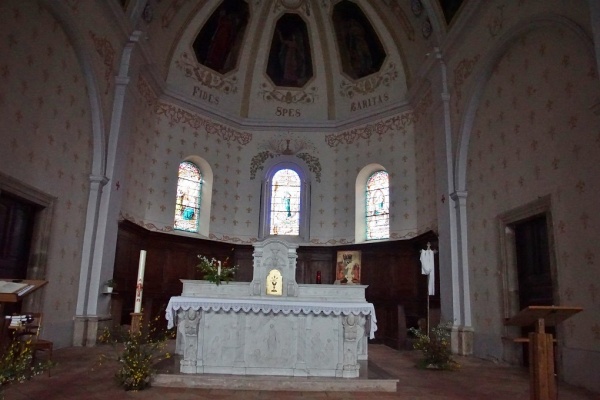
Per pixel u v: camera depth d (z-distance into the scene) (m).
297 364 6.58
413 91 14.50
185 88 15.55
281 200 16.62
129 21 11.70
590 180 7.00
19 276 8.69
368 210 15.95
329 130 16.94
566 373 7.27
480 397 6.09
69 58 9.59
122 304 12.02
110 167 11.27
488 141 10.33
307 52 16.83
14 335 6.56
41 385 6.12
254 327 6.69
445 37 12.16
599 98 6.81
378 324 14.33
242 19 15.98
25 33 8.03
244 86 16.86
